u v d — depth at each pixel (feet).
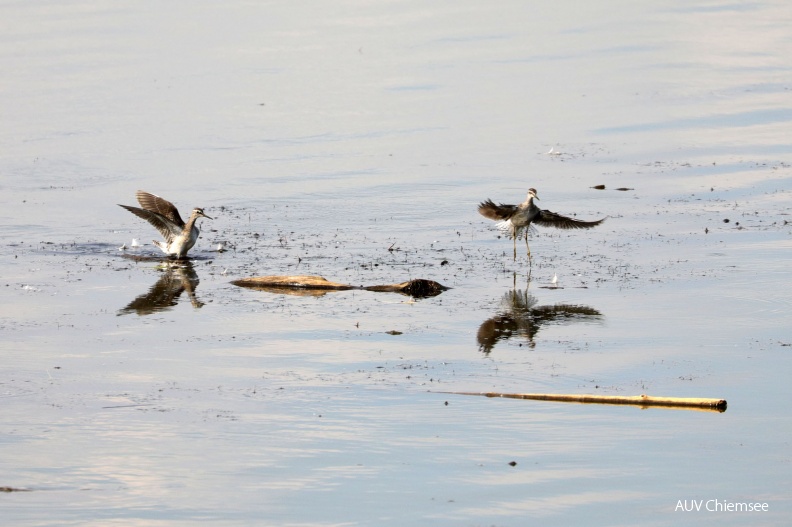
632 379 53.98
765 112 122.42
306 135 115.14
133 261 78.07
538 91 133.18
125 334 61.52
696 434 47.39
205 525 39.40
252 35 166.09
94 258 78.69
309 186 97.86
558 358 57.21
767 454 45.37
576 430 47.85
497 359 57.16
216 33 167.63
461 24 174.40
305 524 39.50
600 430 47.85
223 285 72.18
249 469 43.96
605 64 146.92
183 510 40.45
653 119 120.47
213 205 92.68
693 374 54.54
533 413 49.83
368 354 58.18
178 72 142.92
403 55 152.46
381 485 42.57
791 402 50.83
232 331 62.18
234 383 53.78
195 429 47.98
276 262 77.36
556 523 39.60
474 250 80.69
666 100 128.67
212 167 103.96
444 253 79.82
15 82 137.59
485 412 49.90
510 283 72.13
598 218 87.35
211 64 147.23
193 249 81.00
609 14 182.29
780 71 142.61
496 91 133.18
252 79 138.92
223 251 80.59
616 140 112.68
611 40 161.99
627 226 85.46
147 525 39.27
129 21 176.65
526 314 65.10
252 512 40.34
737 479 43.11
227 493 41.91
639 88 134.41
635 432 47.62
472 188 96.73
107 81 137.80
